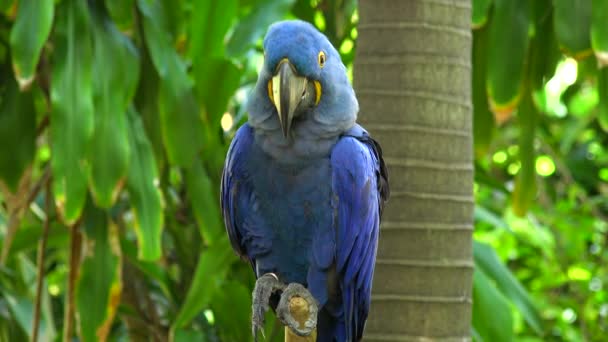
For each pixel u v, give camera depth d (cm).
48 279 1070
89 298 751
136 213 726
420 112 617
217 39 777
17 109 766
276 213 523
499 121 774
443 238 618
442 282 616
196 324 850
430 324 613
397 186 614
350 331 534
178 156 745
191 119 749
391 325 613
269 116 498
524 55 768
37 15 682
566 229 1188
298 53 483
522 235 1158
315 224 520
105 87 720
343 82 507
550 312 1227
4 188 761
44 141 1053
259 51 895
